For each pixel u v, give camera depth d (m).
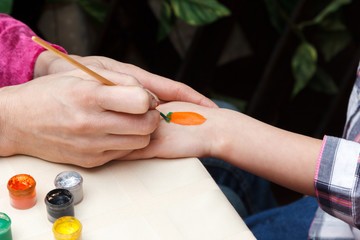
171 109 0.91
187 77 2.07
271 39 2.29
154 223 0.74
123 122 0.77
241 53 2.38
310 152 0.86
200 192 0.78
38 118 0.79
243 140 0.88
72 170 0.81
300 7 1.86
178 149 0.84
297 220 1.10
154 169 0.81
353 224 0.83
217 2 1.89
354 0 2.00
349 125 0.90
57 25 2.25
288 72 2.03
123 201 0.76
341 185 0.81
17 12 2.04
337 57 2.29
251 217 1.12
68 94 0.78
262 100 2.06
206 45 2.00
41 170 0.81
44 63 0.98
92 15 2.21
